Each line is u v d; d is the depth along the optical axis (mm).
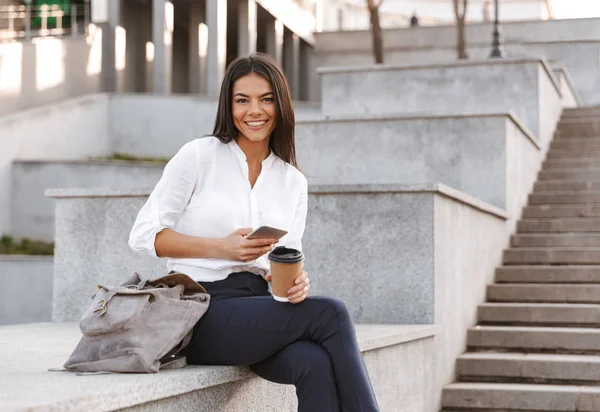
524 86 14180
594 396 7594
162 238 3828
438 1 48594
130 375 3482
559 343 8734
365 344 5520
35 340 5887
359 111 15352
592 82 23953
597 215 11898
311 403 3598
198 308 3701
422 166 11188
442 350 7922
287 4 32344
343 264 7867
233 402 4098
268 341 3713
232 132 4000
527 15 45562
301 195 4180
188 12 31578
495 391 7797
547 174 13656
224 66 28859
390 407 6332
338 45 31078
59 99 25594
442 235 7949
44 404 2732
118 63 27719
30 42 24828
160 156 24188
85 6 29016
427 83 14891
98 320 3605
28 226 20781
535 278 10328
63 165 20766
